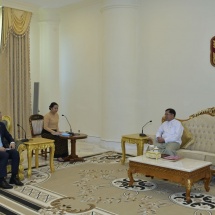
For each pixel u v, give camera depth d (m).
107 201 3.62
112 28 6.60
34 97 7.82
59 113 8.38
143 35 6.55
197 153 4.59
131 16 6.55
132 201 3.63
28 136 7.95
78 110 8.02
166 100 6.26
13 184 4.25
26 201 3.63
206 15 5.62
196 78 5.80
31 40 8.16
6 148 4.38
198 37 5.74
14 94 7.66
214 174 4.33
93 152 6.50
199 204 3.55
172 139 4.88
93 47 7.56
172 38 6.11
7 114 7.52
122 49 6.56
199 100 5.78
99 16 7.36
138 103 6.70
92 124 7.69
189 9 5.84
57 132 5.77
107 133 6.86
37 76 8.33
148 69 6.51
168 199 3.71
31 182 4.37
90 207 3.43
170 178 3.75
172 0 6.06
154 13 6.35
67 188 4.11
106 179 4.53
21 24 7.64
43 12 8.15
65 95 8.32
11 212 3.31
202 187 4.21
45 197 3.76
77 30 7.92
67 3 7.53
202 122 5.00
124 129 6.66
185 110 5.98
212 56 5.54
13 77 7.64
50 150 4.90
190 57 5.87
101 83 7.36
